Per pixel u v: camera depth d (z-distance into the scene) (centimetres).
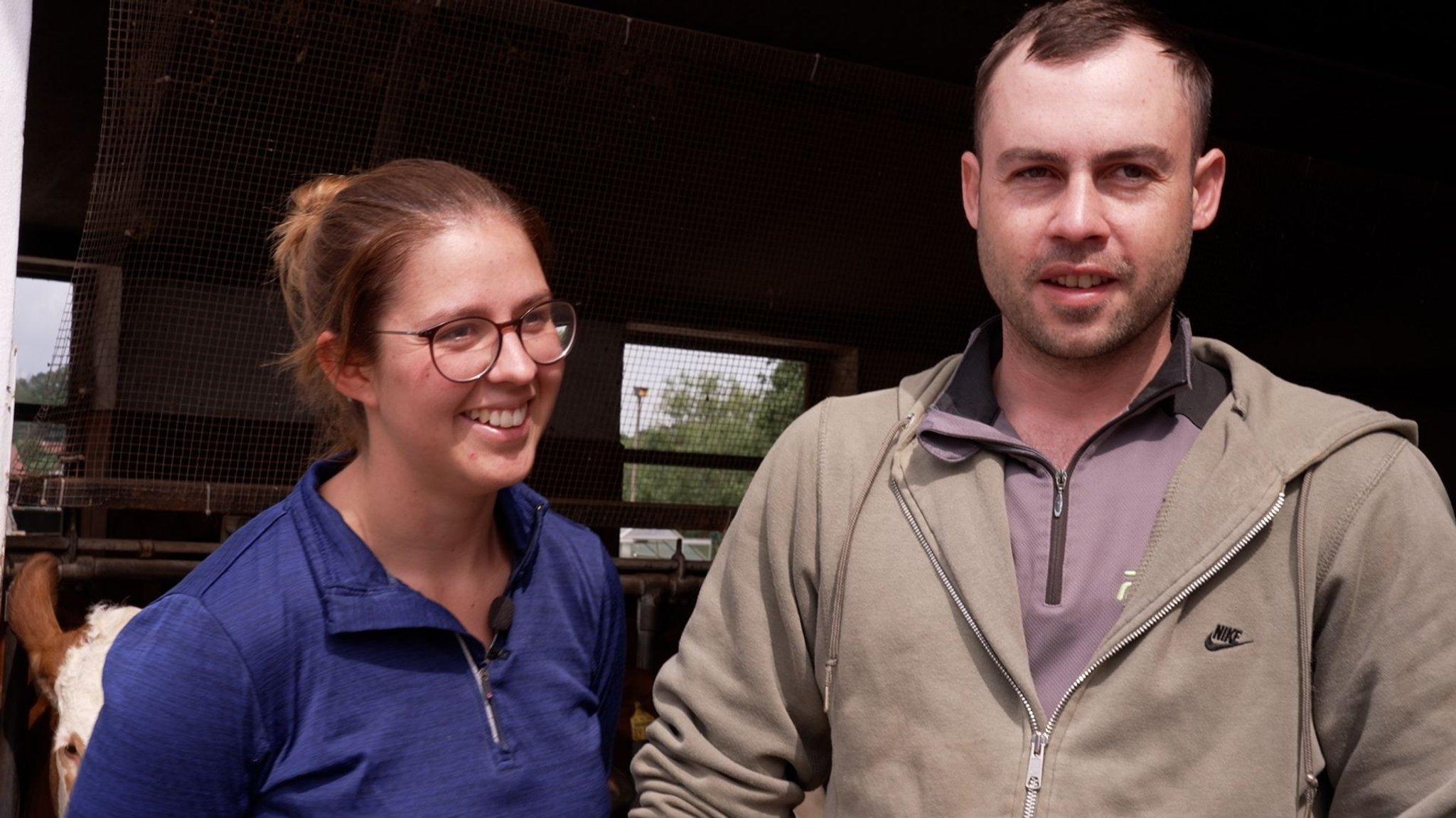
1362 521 123
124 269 459
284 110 417
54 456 334
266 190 449
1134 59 129
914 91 390
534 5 339
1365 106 450
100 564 308
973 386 142
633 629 438
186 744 108
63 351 327
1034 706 125
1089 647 127
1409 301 539
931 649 131
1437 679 117
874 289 595
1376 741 121
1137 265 128
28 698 277
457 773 116
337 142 438
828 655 140
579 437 539
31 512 437
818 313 611
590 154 472
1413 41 418
